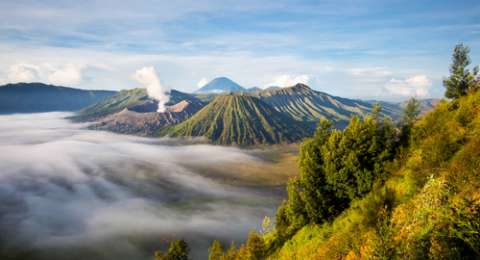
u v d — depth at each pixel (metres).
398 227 18.02
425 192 17.17
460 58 32.19
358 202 30.83
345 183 32.66
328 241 28.22
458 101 30.09
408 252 13.96
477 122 23.97
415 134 30.14
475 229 12.07
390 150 31.75
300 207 37.66
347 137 33.50
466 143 22.39
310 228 35.84
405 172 26.33
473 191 15.02
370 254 15.90
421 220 15.56
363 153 32.16
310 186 35.16
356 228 24.95
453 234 12.76
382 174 29.52
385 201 23.42
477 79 31.28
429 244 13.59
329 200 33.97
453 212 13.62
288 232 40.72
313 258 27.14
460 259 11.99
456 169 19.11
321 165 35.38
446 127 26.52
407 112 34.44
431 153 24.03
